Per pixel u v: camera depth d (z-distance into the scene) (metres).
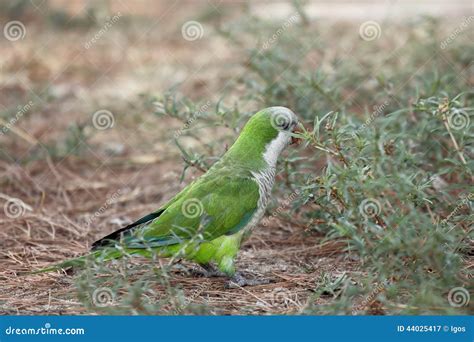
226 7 24.81
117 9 26.45
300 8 17.28
